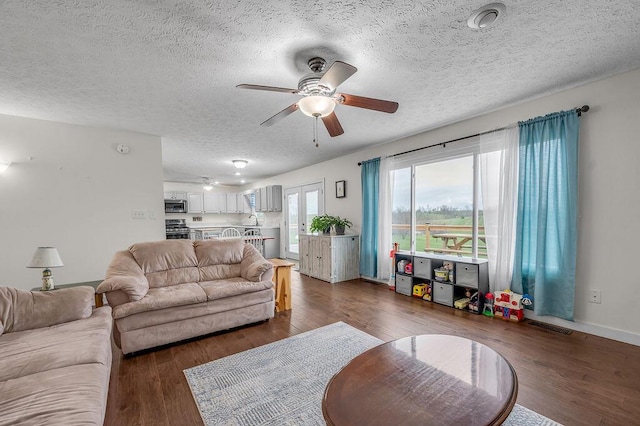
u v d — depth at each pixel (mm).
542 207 2730
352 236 4969
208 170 6680
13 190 3057
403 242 4383
